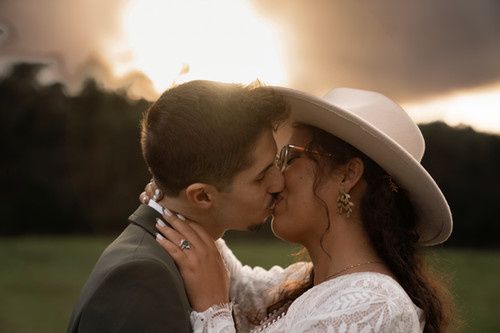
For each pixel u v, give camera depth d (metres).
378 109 2.47
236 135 2.20
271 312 2.77
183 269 2.27
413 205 2.56
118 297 2.08
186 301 2.22
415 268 2.48
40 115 22.23
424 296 2.41
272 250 15.12
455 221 19.84
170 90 2.28
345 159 2.45
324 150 2.46
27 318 10.31
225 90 2.24
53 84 21.80
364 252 2.46
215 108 2.21
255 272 2.97
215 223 2.34
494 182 19.62
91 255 16.67
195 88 2.24
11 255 16.31
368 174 2.46
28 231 22.06
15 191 22.17
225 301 2.30
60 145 22.31
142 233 2.28
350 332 2.12
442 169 19.73
